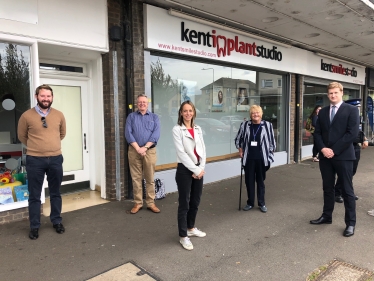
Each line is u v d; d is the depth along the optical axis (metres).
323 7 5.86
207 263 3.28
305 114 10.14
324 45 9.05
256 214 4.84
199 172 3.45
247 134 4.90
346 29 7.31
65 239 3.83
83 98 5.69
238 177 7.52
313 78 10.27
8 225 4.23
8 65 4.25
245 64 7.47
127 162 5.46
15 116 4.40
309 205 5.29
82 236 3.93
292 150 9.44
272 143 4.90
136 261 3.31
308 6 5.80
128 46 5.28
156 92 6.03
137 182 4.80
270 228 4.26
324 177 4.33
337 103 4.12
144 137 4.69
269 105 8.83
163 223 4.40
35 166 3.79
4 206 4.26
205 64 6.96
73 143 5.69
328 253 3.51
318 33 7.70
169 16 5.73
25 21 4.16
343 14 6.25
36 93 3.79
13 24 4.07
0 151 4.44
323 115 4.25
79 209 4.94
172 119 6.39
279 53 8.42
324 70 10.49
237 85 7.84
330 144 4.13
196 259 3.36
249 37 7.49
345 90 12.95
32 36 4.23
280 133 9.30
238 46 7.22
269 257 3.42
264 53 7.95
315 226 4.33
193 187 3.69
